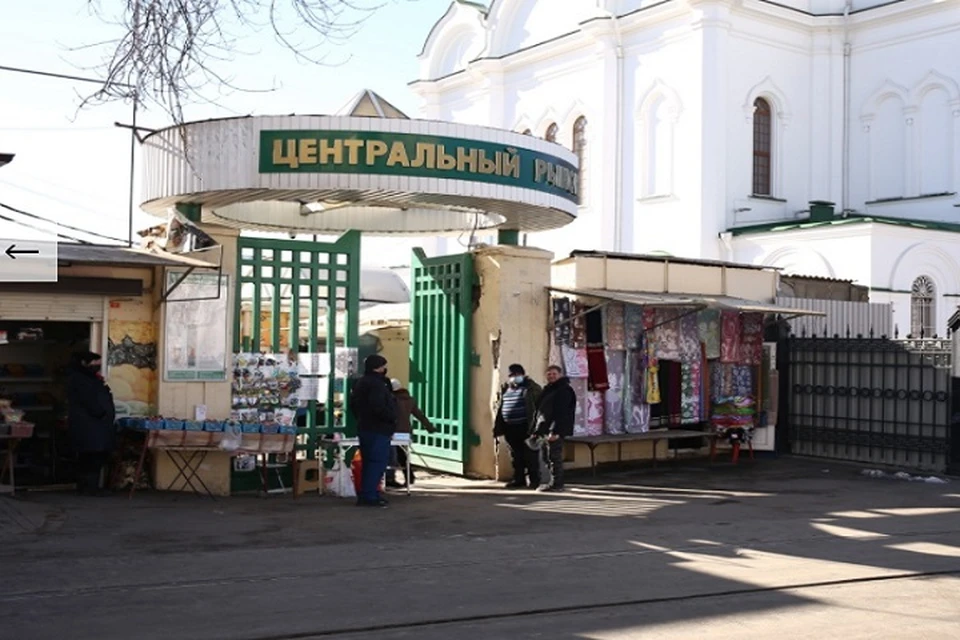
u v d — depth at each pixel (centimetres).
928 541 1062
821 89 3316
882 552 999
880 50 3225
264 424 1291
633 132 3338
